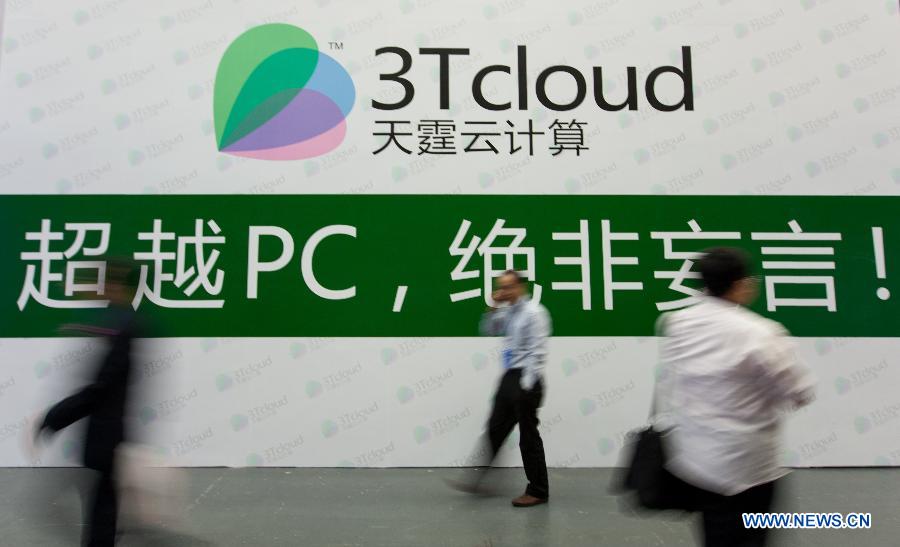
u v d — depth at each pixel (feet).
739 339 6.81
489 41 17.61
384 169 17.20
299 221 17.03
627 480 7.77
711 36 17.62
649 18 17.67
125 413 9.00
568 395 16.63
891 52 17.62
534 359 13.21
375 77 17.47
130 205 16.99
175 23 17.49
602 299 16.89
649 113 17.43
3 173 17.01
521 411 13.26
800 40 17.62
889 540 11.52
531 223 17.10
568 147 17.33
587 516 12.66
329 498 13.94
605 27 17.66
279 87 17.39
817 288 17.02
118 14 17.47
